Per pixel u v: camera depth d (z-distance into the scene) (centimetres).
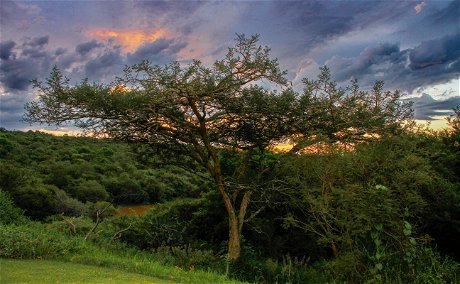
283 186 1487
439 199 1286
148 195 3431
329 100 1492
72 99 1328
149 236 1496
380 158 1152
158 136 1564
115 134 1516
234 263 1305
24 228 1070
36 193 2611
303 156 1328
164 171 3778
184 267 1143
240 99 1416
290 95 1431
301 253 1584
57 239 976
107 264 842
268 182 1488
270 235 1592
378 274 894
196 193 3566
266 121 1538
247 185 1502
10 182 2653
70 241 991
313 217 1316
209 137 1639
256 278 1179
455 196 1286
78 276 711
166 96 1315
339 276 1045
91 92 1293
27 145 4241
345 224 1023
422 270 916
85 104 1329
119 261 875
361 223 996
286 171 1464
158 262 990
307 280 1166
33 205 2564
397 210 1004
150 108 1323
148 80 1306
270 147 1738
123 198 3353
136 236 1505
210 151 1502
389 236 987
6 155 3728
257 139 1627
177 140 1558
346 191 1055
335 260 1062
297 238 1582
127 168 3916
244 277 1225
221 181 1516
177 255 1258
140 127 1481
